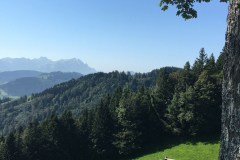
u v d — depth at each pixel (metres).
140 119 89.81
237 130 6.58
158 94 92.75
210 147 76.38
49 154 87.69
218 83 82.06
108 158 90.44
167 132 90.12
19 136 87.94
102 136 90.69
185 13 9.47
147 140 90.12
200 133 82.50
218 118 81.88
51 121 90.00
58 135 89.12
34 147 86.19
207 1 9.28
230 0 6.97
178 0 9.41
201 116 81.75
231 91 6.76
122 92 108.19
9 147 82.75
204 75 82.38
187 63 92.12
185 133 85.00
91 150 91.25
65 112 94.12
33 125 89.75
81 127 93.06
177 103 86.31
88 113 103.44
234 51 6.77
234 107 6.67
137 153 87.69
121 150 87.69
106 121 91.19
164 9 9.58
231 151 6.64
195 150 77.06
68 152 89.75
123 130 89.88
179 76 94.44
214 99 81.38
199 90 82.19
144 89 101.19
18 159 83.31
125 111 89.94
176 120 86.69
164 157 77.56
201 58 92.19
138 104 90.12
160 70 96.31
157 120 91.12
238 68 6.67
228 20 7.00
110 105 102.69
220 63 88.00
